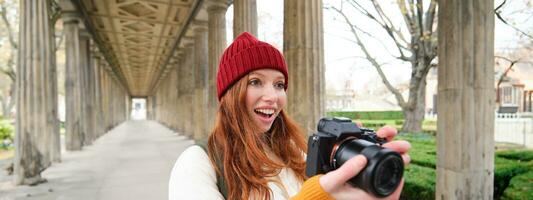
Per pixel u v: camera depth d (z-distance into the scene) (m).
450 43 4.07
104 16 18.42
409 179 5.59
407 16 14.55
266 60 1.14
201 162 1.10
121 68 41.75
